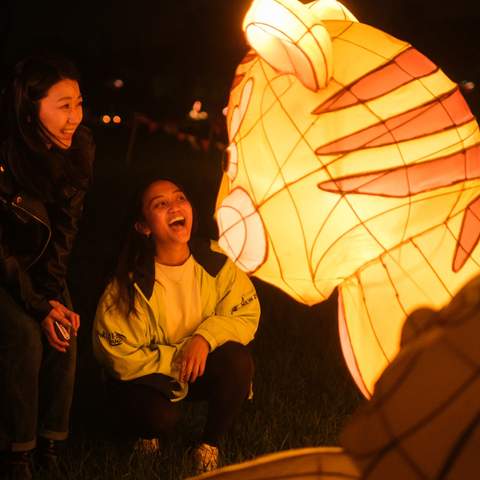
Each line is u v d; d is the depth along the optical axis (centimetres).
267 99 205
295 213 203
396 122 200
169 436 388
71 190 348
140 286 367
